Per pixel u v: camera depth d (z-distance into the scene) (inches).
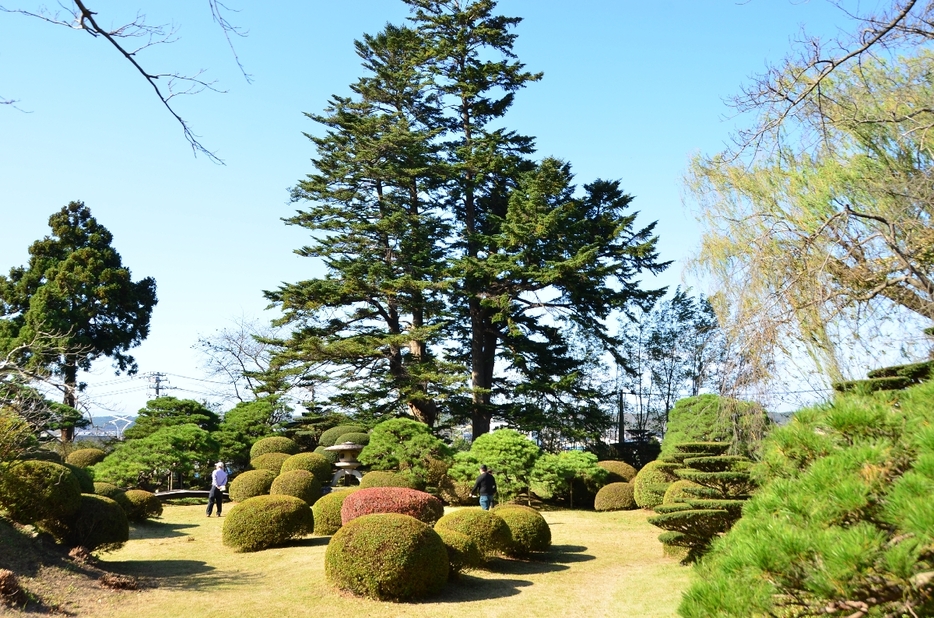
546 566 548.1
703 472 528.7
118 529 504.1
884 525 136.6
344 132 1208.8
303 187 1229.7
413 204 1263.5
